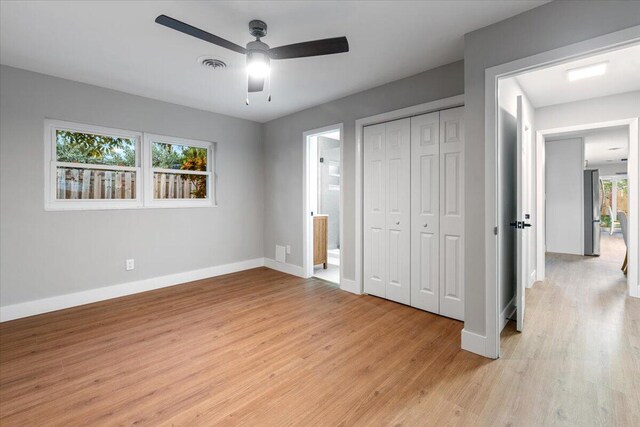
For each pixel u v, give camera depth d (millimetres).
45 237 3002
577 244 5777
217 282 4043
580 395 1732
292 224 4426
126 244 3521
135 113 3537
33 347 2303
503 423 1525
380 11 1959
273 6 1910
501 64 2031
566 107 3781
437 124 2867
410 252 3117
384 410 1630
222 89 3350
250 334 2533
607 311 2969
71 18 2037
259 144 4840
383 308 3105
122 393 1769
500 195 2289
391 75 2965
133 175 3637
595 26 1687
